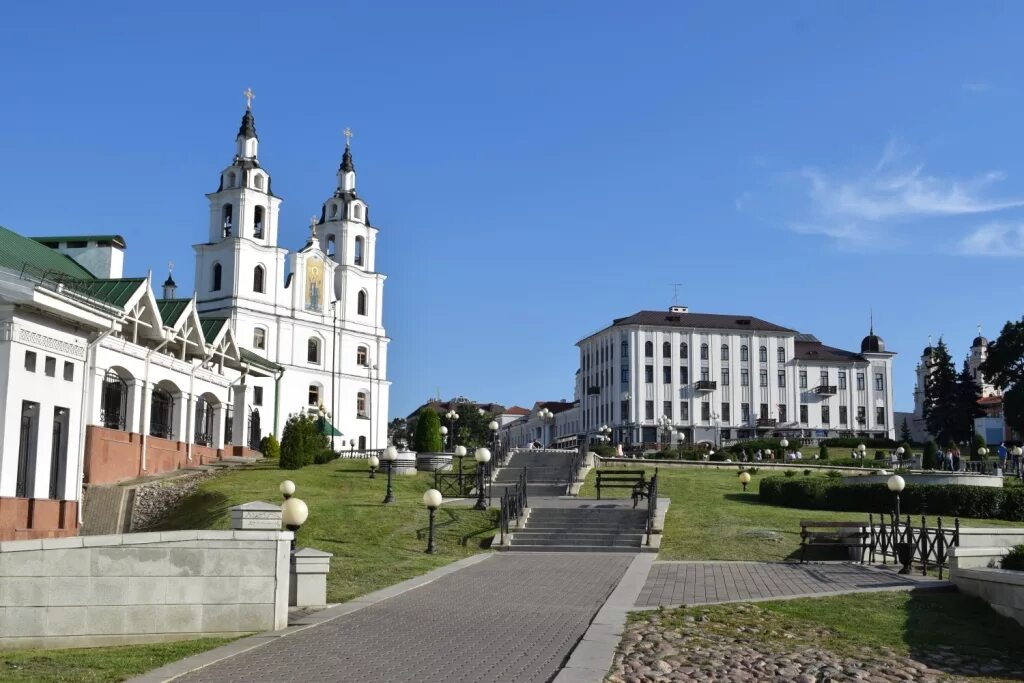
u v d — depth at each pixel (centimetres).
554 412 13800
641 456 6988
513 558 2397
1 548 1301
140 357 3984
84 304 3161
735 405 10756
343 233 8612
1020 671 1303
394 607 1625
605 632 1372
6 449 2853
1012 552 1841
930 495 3244
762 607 1614
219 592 1398
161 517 3419
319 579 1639
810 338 11862
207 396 4816
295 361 7981
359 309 8638
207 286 7825
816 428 10938
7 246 3869
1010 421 8700
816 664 1248
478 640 1326
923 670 1271
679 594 1775
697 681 1131
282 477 3878
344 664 1171
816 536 2359
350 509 2934
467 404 13138
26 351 2972
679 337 10775
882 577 2005
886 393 11162
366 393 8569
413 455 4791
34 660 1201
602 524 2803
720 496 3669
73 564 1334
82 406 3269
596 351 11494
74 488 3209
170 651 1259
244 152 7944
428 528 2717
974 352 14425
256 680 1084
